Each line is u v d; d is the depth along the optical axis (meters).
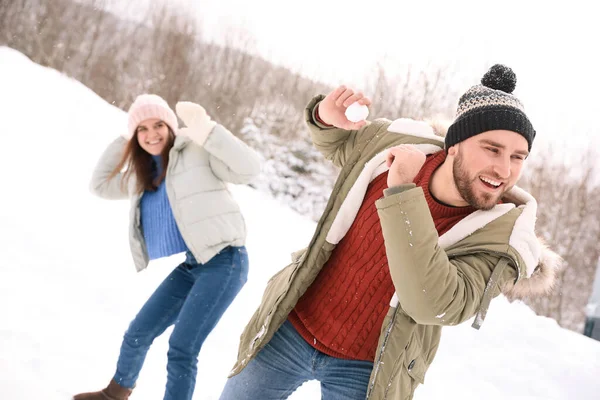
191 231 2.93
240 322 5.18
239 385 2.27
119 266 5.62
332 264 2.19
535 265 1.87
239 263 2.98
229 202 3.08
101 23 21.05
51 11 20.59
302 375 2.23
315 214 16.06
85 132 11.80
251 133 16.84
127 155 3.19
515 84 1.93
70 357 3.37
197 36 20.61
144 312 2.96
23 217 6.06
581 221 16.19
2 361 2.90
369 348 2.09
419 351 2.08
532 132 1.82
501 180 1.81
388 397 1.97
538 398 5.13
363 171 2.14
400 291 1.68
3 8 20.28
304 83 19.20
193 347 2.77
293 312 2.25
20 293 4.09
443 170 1.95
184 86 20.28
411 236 1.61
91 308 4.33
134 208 3.18
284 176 16.17
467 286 1.73
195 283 2.91
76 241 5.91
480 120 1.80
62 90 14.36
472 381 5.17
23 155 8.83
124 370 2.93
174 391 2.70
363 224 2.11
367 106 2.13
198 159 3.07
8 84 13.23
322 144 2.40
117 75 21.28
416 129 2.20
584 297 15.77
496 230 1.86
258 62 19.91
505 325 6.74
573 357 6.23
